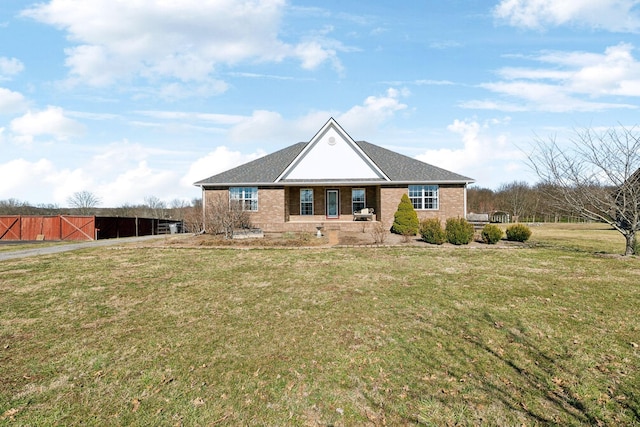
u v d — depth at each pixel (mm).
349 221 23906
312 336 5652
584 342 5391
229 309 6965
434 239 16281
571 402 3898
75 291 8281
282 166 25141
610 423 3549
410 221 21453
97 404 3873
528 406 3824
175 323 6242
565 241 20047
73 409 3783
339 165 23734
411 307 7008
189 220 24062
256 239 18188
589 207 14203
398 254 13305
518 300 7453
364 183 23219
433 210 23391
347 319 6379
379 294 7910
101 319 6453
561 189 13742
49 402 3904
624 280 9141
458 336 5633
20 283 9055
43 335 5723
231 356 4988
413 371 4566
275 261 11922
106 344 5375
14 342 5453
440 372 4539
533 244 16984
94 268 10961
